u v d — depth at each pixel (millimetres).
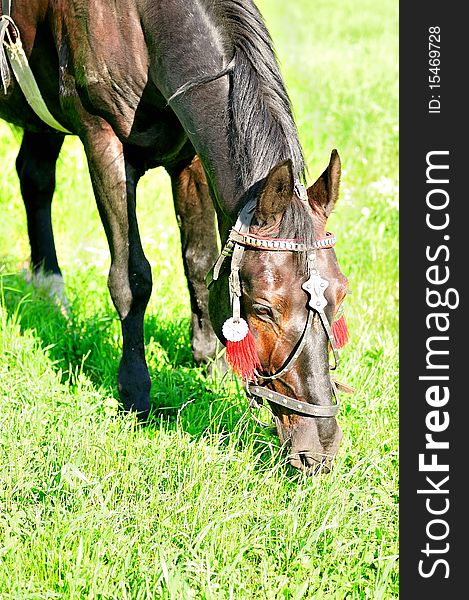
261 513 3850
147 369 4859
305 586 3377
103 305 6277
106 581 3342
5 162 8125
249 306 3537
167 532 3689
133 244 4711
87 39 4488
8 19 4930
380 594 3391
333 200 3592
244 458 4160
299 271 3445
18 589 3299
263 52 3850
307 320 3451
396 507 4023
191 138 4094
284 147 3639
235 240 3576
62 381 5301
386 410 4922
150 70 4371
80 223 7559
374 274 6820
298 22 15570
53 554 3500
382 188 7738
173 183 5082
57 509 3684
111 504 3830
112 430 4559
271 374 3564
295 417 3590
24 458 4078
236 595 3385
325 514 3764
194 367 5500
